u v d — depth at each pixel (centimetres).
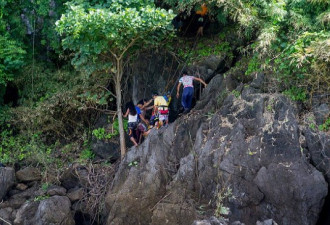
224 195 1339
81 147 1836
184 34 1798
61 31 1489
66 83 1941
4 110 1934
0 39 1900
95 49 1517
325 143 1282
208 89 1577
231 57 1681
